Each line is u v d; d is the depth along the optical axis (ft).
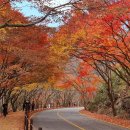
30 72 100.37
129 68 88.07
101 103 163.94
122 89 136.77
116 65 114.21
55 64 98.37
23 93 212.64
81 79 175.63
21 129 74.59
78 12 40.24
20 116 126.52
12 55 81.87
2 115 135.33
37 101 237.66
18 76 101.91
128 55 81.76
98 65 127.95
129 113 118.42
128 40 75.77
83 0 37.32
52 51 82.74
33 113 165.37
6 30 59.67
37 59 84.58
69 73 161.07
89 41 75.66
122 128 82.38
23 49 75.46
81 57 90.33
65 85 171.63
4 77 97.45
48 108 263.29
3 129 72.23
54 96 315.17
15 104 199.21
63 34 72.59
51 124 91.71
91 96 191.72
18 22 51.52
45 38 72.28
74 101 371.56
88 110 182.70
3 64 90.17
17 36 63.82
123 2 53.83
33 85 156.04
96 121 107.65
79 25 65.77
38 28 54.54
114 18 66.08
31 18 48.29
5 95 142.51
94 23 69.31
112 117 122.72
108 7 42.47
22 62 91.35
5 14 47.83
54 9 37.27
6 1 43.93
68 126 85.30
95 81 157.58
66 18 41.52
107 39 74.95
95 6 38.58
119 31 73.67
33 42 72.08
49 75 110.22
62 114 158.40
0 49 73.05
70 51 84.69
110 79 128.16
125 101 124.88
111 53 81.10
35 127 79.36
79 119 118.11
